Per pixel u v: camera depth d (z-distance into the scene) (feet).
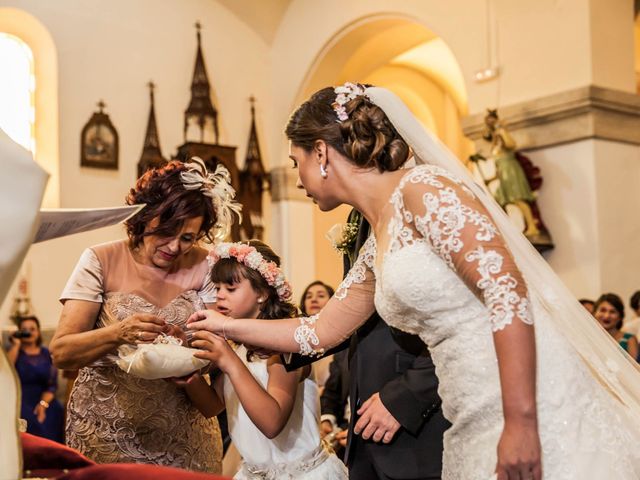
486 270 6.02
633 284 22.80
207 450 9.05
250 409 7.63
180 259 9.04
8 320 25.81
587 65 22.27
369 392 8.04
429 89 39.63
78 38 28.73
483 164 24.68
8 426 4.23
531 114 23.38
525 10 23.81
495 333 5.94
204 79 31.32
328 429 14.89
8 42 28.14
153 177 8.36
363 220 8.48
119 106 29.50
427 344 7.12
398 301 6.76
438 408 7.58
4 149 4.03
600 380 7.30
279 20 33.40
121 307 8.46
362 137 6.89
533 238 22.76
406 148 7.09
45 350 24.14
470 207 6.23
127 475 4.37
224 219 8.72
